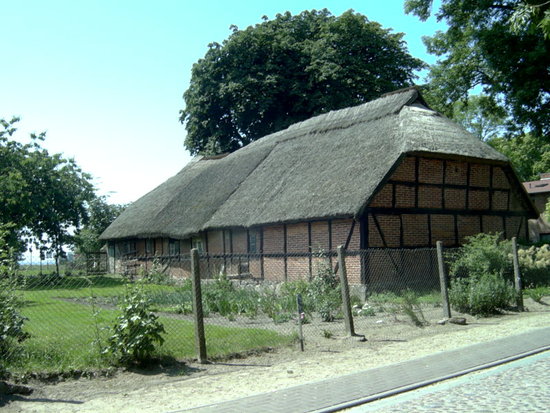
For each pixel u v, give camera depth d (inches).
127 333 315.9
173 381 293.7
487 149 810.8
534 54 824.3
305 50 1520.7
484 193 823.7
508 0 901.8
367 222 675.4
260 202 850.8
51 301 435.2
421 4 981.2
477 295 515.2
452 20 985.5
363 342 394.3
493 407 234.4
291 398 254.4
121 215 1514.5
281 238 800.3
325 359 343.0
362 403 248.7
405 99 850.8
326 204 690.8
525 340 386.3
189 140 1640.0
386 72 1551.4
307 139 983.6
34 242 1175.6
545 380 279.7
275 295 585.0
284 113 1544.0
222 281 689.6
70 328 407.8
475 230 802.8
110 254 1517.0
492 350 354.6
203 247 1019.3
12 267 322.7
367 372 303.3
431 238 743.7
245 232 890.7
